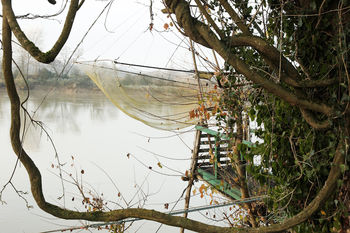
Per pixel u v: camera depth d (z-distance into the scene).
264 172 3.05
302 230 2.75
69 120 21.97
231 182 4.71
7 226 7.25
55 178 10.32
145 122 5.57
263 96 3.05
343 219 2.43
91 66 5.29
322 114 2.42
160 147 14.59
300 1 2.47
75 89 31.28
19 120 2.18
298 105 2.25
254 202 4.22
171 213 2.58
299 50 2.60
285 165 2.88
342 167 2.16
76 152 13.54
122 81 5.48
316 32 2.42
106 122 22.56
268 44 2.14
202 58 3.89
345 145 2.18
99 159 12.67
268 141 2.92
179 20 2.11
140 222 7.67
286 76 2.20
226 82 3.47
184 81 5.42
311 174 2.58
